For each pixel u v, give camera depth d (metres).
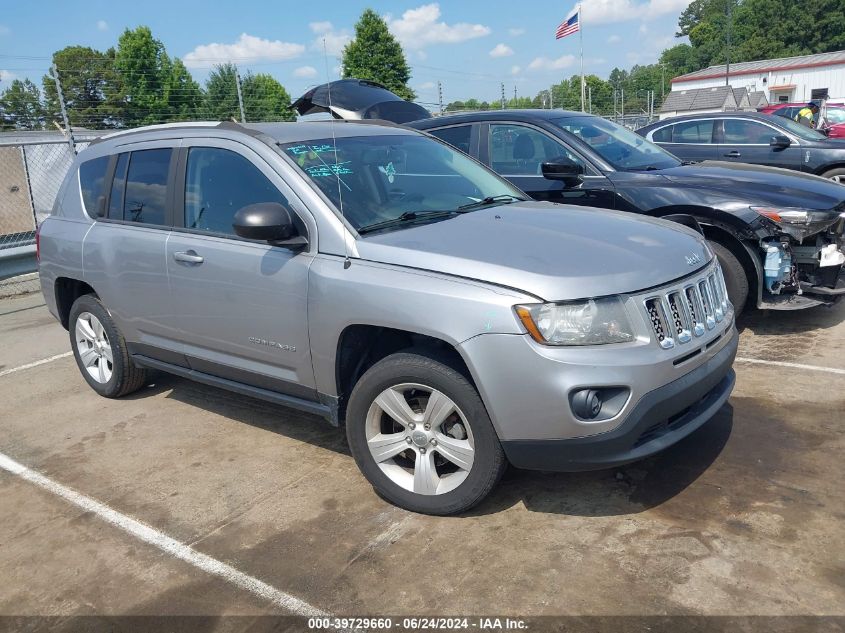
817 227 5.25
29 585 3.09
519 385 2.92
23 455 4.37
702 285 3.37
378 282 3.22
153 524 3.50
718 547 2.96
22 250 10.06
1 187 10.65
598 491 3.46
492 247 3.23
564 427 2.91
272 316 3.69
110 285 4.65
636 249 3.28
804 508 3.20
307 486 3.75
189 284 4.07
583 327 2.90
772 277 5.35
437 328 3.04
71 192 5.11
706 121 11.59
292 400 3.82
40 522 3.59
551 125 6.36
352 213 3.56
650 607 2.65
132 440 4.48
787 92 51.69
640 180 5.82
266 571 3.05
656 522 3.17
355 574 2.98
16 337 7.22
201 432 4.54
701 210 5.47
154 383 5.50
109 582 3.07
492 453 3.11
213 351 4.13
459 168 4.48
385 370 3.29
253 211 3.41
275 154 3.78
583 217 3.79
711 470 3.58
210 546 3.27
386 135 4.45
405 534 3.24
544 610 2.68
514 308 2.92
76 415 4.96
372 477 3.47
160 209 4.35
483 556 3.03
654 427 3.06
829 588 2.68
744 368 4.93
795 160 10.73
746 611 2.59
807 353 5.14
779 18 78.50
